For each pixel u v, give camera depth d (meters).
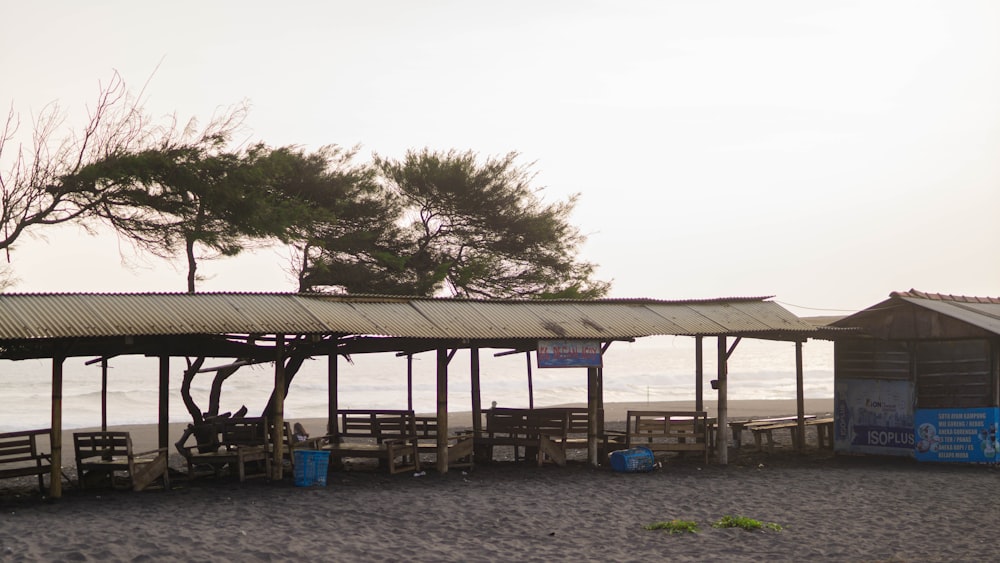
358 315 17.77
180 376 85.06
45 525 12.40
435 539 12.46
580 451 23.14
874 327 21.86
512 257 31.02
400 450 18.25
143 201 22.02
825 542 12.62
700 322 20.91
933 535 13.09
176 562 10.59
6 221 21.00
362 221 27.72
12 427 41.47
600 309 21.16
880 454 21.64
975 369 20.31
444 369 18.62
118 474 16.97
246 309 16.73
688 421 20.47
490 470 19.12
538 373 104.06
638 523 13.86
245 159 23.45
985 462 20.05
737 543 12.55
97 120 21.88
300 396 65.31
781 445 24.41
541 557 11.60
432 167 29.50
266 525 12.88
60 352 14.95
